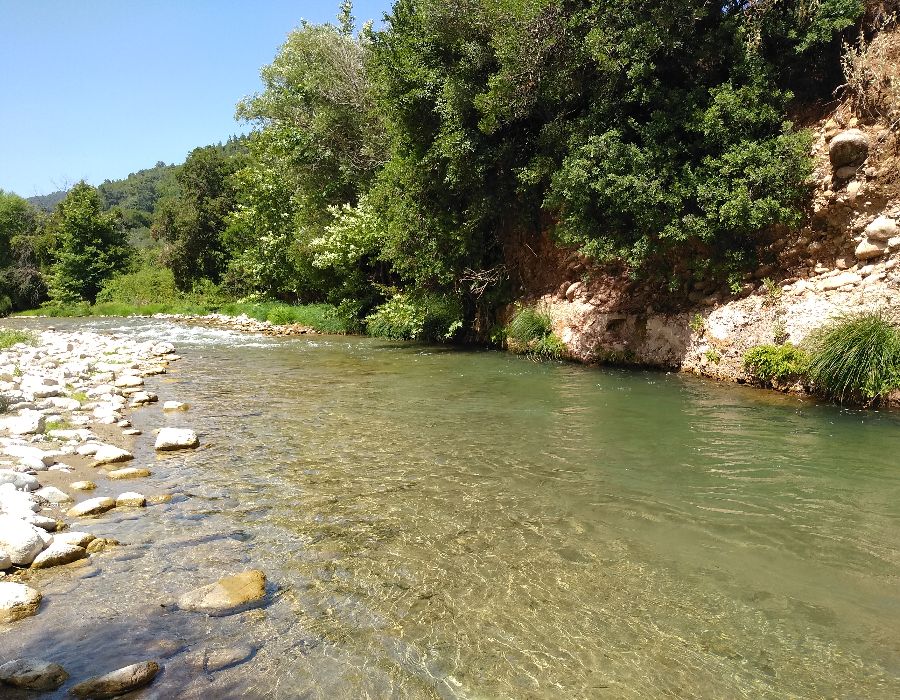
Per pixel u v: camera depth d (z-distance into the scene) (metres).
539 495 5.26
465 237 15.32
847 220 8.91
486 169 14.10
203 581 3.85
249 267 33.03
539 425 7.57
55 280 50.97
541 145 12.65
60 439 7.07
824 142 9.42
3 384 9.95
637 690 2.83
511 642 3.21
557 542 4.36
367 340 19.41
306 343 18.81
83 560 4.14
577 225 11.30
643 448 6.49
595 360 12.13
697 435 6.88
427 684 2.87
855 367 7.78
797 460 5.95
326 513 4.95
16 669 2.87
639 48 10.66
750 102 9.94
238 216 34.59
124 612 3.49
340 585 3.80
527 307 14.64
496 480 5.66
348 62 22.80
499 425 7.63
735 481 5.46
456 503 5.12
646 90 10.81
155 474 5.98
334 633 3.29
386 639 3.24
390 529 4.62
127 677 2.83
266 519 4.84
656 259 11.37
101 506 5.00
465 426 7.63
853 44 9.66
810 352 8.38
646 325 11.52
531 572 3.94
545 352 13.34
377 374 11.94
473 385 10.37
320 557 4.18
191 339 20.69
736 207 9.27
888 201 8.46
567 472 5.82
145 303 44.00
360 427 7.73
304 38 23.62
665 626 3.34
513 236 15.58
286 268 29.97
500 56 12.30
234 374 12.48
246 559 4.16
